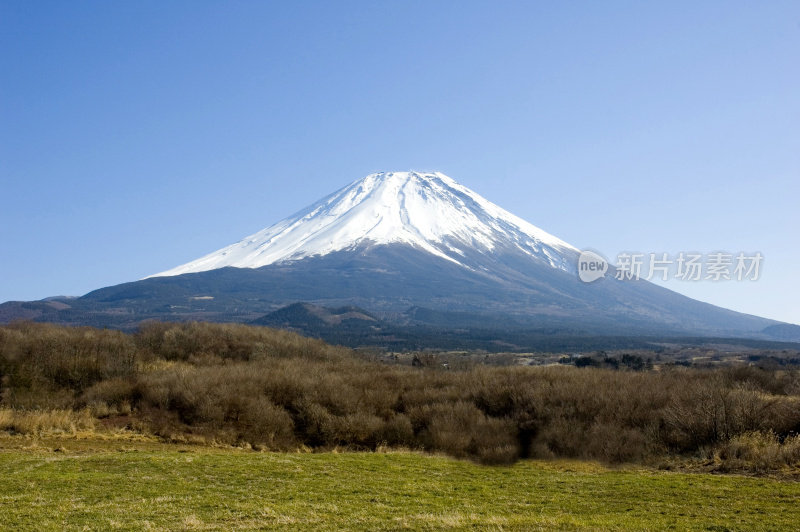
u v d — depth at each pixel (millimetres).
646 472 25453
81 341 49250
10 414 33812
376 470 24344
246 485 20672
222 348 59031
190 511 16766
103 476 21172
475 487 21938
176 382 39656
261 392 39375
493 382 41406
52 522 15070
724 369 48062
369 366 55219
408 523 15398
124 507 17031
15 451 27734
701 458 27234
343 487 20859
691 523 15664
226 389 38594
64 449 28656
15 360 43062
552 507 18688
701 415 29516
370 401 39688
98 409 36844
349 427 35938
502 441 32656
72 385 41719
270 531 14672
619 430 31969
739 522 15664
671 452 29188
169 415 36594
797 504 17719
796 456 24234
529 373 46094
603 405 35625
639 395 36125
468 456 31297
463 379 44875
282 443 34594
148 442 32375
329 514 16891
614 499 19625
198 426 35344
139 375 43094
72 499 17938
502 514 17562
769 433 27484
